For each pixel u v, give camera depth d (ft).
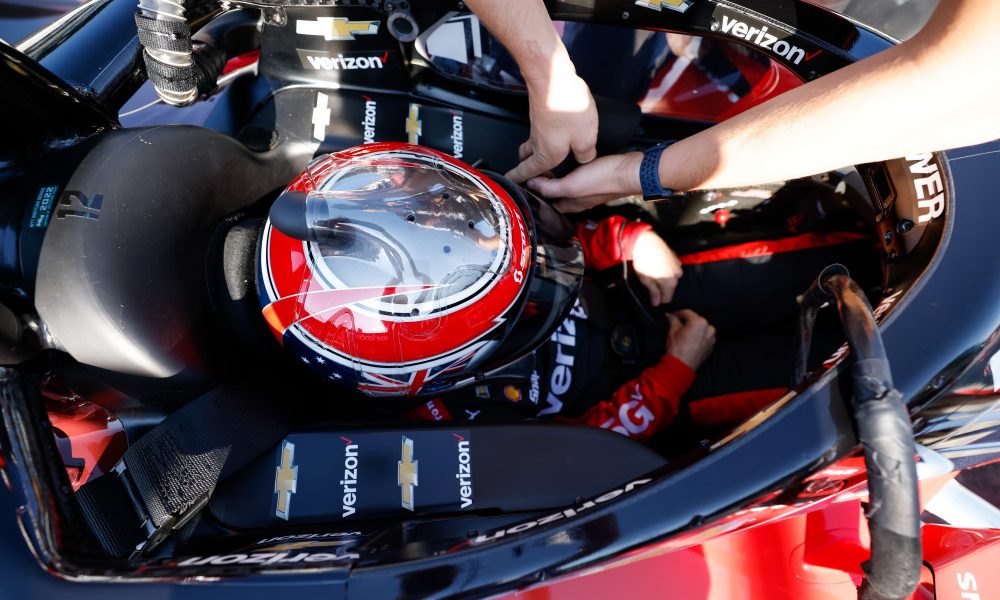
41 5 6.50
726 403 4.34
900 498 2.04
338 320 2.73
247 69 4.58
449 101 4.25
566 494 2.93
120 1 3.97
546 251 3.45
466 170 3.16
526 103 4.30
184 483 2.67
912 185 3.02
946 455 2.89
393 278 2.71
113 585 2.23
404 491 2.88
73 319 2.69
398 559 2.39
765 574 3.80
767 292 4.55
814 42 3.76
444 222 2.81
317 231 2.72
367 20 3.89
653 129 4.81
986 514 3.87
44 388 3.32
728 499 2.40
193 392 3.00
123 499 2.58
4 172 3.01
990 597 3.64
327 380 3.01
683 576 3.73
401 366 2.86
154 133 3.14
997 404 2.66
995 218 2.78
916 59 2.20
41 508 2.32
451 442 2.98
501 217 3.01
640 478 2.59
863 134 2.43
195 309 2.99
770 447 2.42
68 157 2.97
